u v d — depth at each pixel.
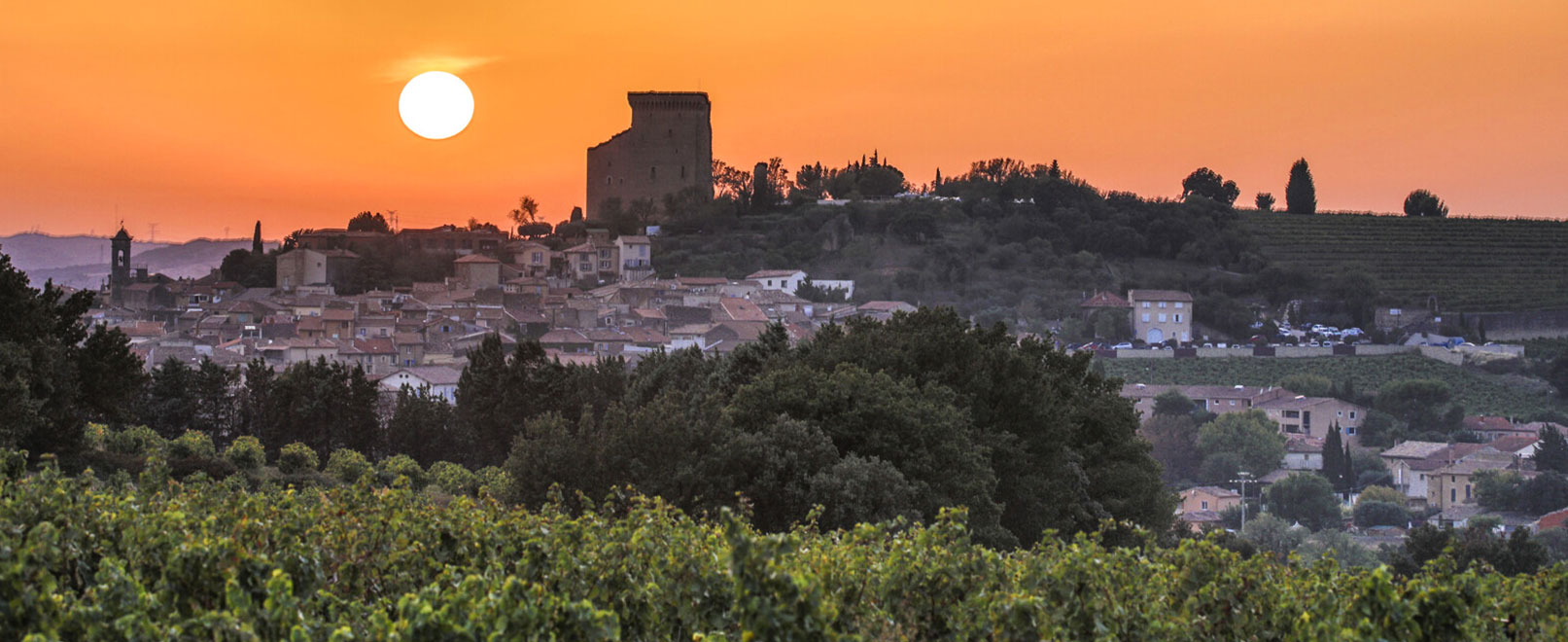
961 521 28.55
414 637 20.00
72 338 81.56
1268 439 177.50
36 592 20.30
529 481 59.38
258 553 24.05
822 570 25.94
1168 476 176.88
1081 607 25.56
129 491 28.22
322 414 107.50
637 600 25.09
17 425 64.62
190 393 108.81
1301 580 30.02
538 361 110.94
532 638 20.73
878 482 55.97
